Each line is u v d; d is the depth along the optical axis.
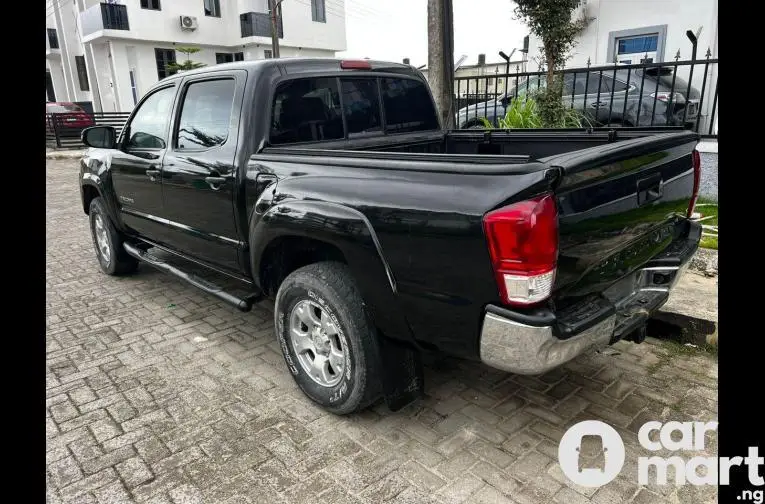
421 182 2.30
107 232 5.02
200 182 3.53
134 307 4.56
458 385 3.20
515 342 2.09
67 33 29.16
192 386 3.28
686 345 3.57
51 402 3.12
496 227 2.01
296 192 2.80
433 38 6.24
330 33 28.83
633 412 2.90
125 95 24.12
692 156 3.07
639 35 10.62
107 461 2.60
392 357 2.67
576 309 2.31
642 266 2.84
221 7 25.75
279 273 3.24
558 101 6.41
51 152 17.80
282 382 3.30
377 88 3.83
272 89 3.24
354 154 2.70
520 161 2.08
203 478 2.47
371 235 2.44
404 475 2.46
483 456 2.57
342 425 2.84
